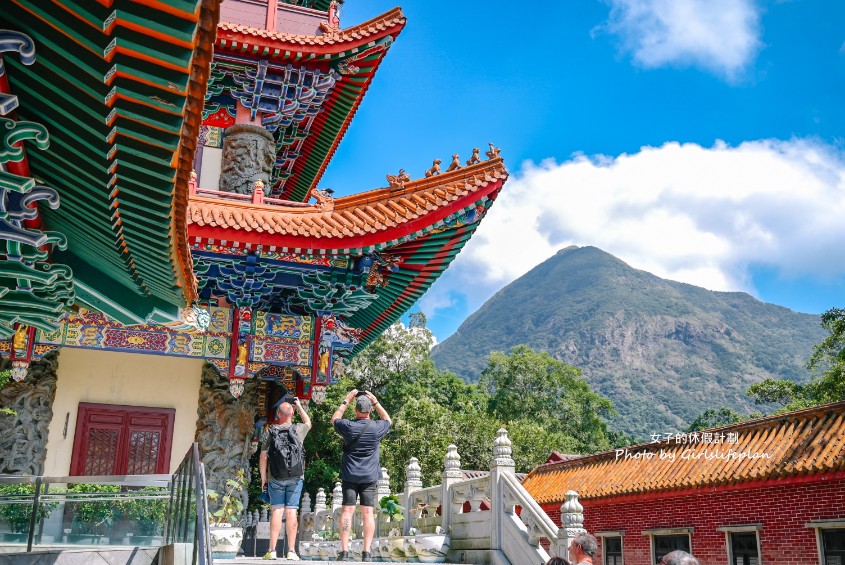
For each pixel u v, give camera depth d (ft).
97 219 19.06
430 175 43.65
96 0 11.39
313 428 160.76
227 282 42.57
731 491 71.72
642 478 81.35
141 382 44.09
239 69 50.24
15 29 12.69
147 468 42.78
